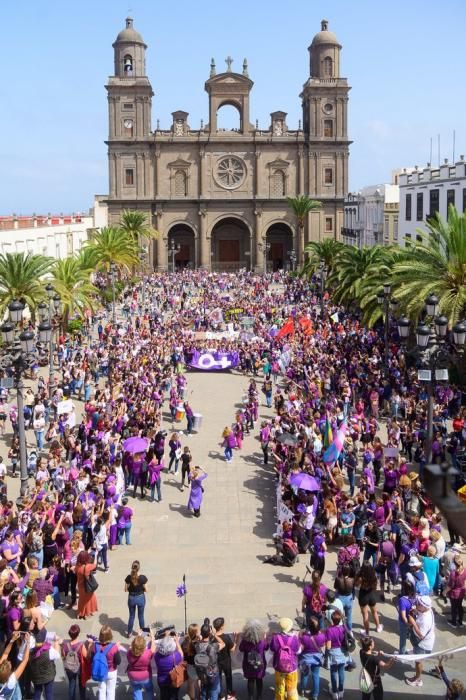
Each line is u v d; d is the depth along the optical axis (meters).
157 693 14.23
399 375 38.19
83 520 20.22
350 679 14.70
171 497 26.50
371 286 49.25
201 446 33.22
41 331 28.30
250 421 35.88
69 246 88.62
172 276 99.88
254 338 52.22
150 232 101.88
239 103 111.31
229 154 111.75
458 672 14.77
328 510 21.14
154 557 21.11
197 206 112.31
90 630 16.75
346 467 26.78
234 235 120.38
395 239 109.38
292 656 13.31
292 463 24.67
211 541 22.45
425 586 15.49
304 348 47.16
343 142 111.06
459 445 26.89
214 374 49.53
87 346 51.59
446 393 34.47
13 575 16.20
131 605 16.16
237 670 15.27
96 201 128.25
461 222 35.59
